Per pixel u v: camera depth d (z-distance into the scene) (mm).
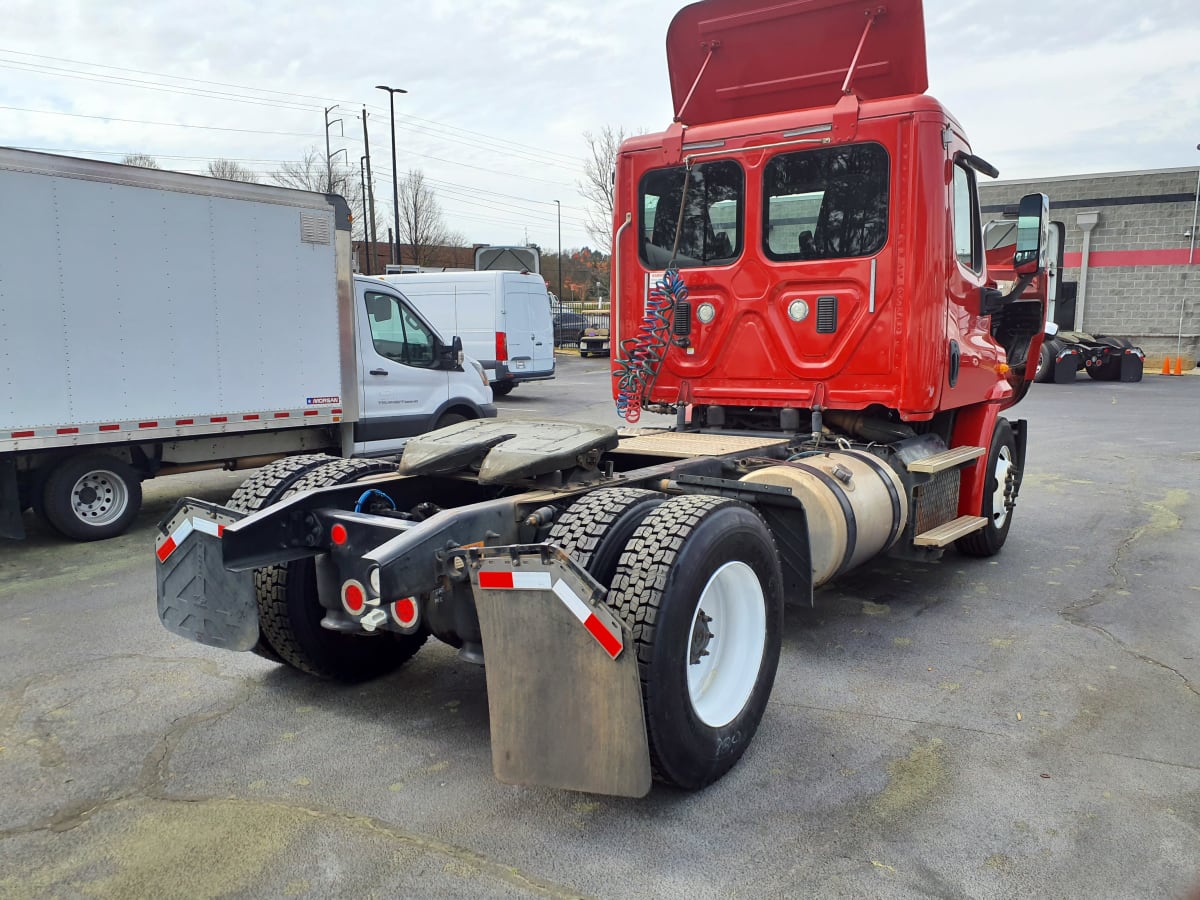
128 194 6926
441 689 4086
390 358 9469
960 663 4359
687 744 2910
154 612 5262
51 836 2855
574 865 2684
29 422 6488
